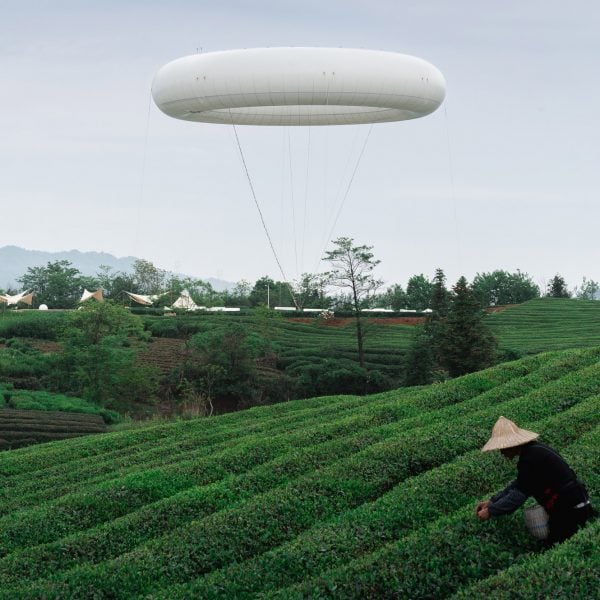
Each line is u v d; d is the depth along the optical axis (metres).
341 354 70.31
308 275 96.44
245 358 62.03
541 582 11.12
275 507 17.66
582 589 10.76
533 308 102.94
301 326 84.50
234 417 37.41
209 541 16.28
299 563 14.47
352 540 15.09
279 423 32.56
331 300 101.06
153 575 15.22
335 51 54.62
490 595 11.10
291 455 22.50
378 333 81.38
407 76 56.00
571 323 88.38
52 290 141.25
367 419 27.34
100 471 27.36
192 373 61.91
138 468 26.30
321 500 18.20
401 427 25.08
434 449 20.91
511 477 17.78
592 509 12.70
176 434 34.41
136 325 62.62
